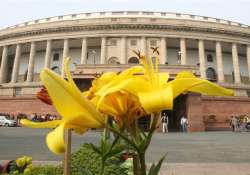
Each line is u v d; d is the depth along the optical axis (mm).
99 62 75625
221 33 73750
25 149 17953
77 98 1146
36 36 74938
